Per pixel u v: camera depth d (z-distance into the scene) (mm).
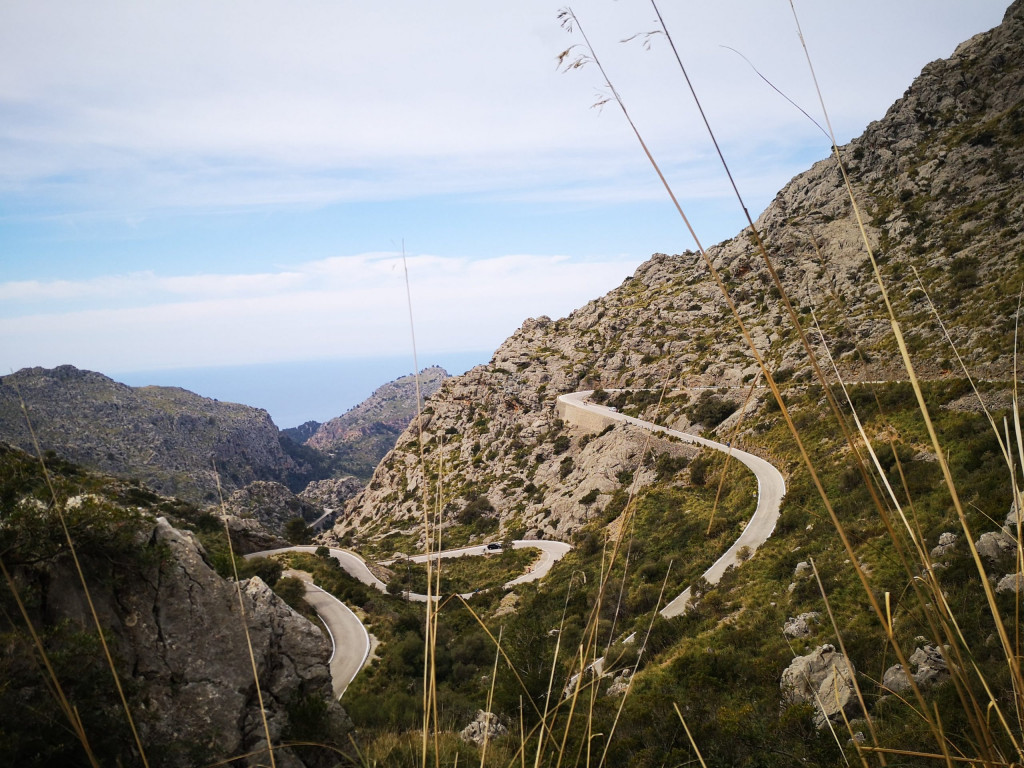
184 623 8977
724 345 78375
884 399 37219
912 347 41719
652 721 11945
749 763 9688
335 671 28797
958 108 81938
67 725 6191
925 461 28328
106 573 8328
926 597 1803
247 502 111875
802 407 51438
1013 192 60094
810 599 22609
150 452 145000
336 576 46500
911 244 63844
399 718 15406
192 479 125875
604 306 129625
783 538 33344
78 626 7637
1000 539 13891
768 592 26609
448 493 97375
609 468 70812
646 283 133750
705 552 36625
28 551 7379
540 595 31078
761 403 58875
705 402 68562
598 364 106875
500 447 102688
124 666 7555
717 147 1963
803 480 40281
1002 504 15828
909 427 33062
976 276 48031
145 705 7898
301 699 9750
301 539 99438
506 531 78938
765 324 73250
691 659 19094
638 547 41594
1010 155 66688
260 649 9680
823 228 77688
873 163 87500
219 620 9383
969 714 1750
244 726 8914
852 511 27188
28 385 148375
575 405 94062
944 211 65812
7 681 6047
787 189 104500
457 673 25188
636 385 92438
